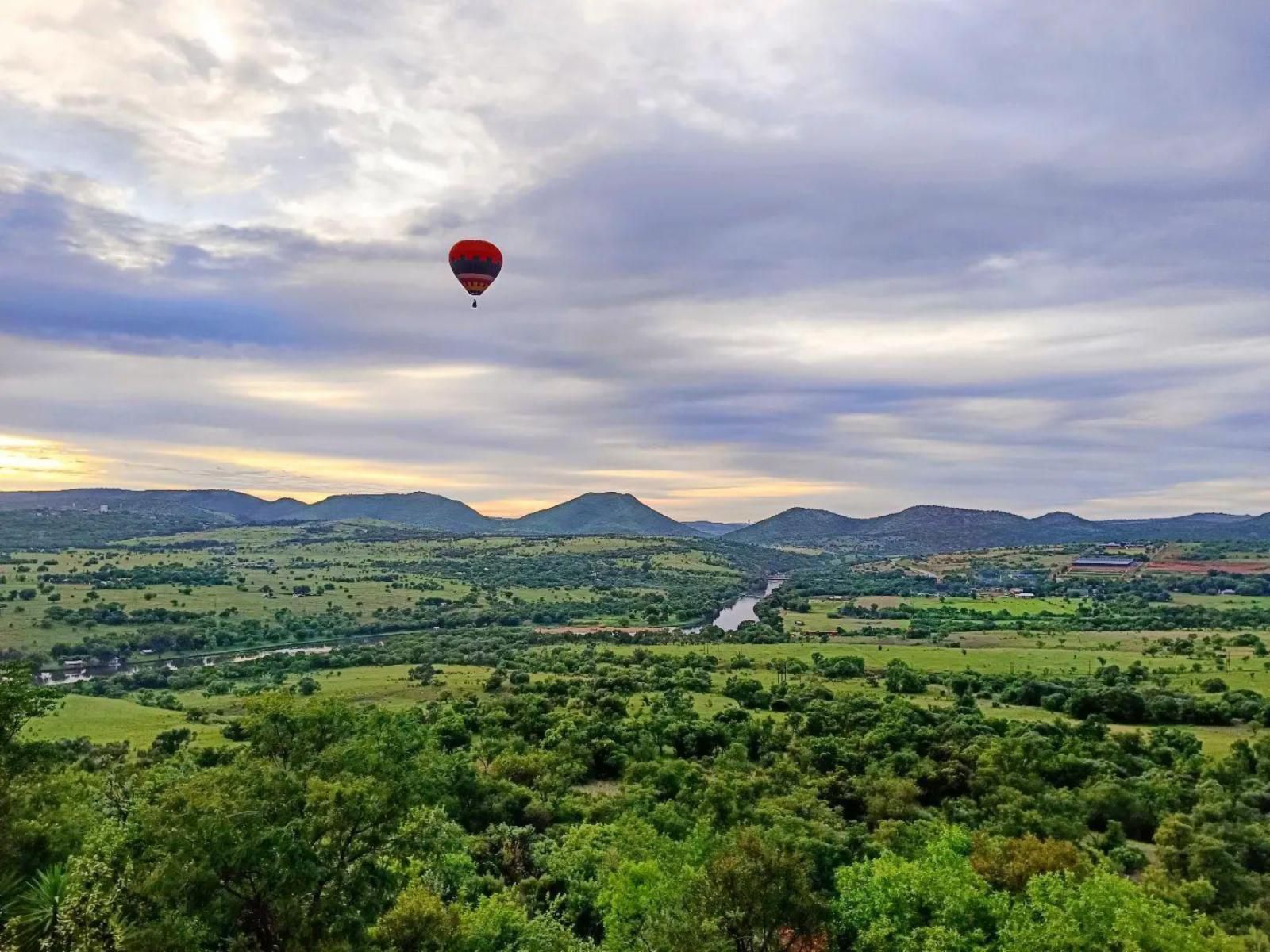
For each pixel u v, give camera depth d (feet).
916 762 287.48
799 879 119.55
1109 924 126.21
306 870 89.35
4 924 89.66
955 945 130.72
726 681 456.45
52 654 593.42
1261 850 204.64
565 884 187.52
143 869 85.61
